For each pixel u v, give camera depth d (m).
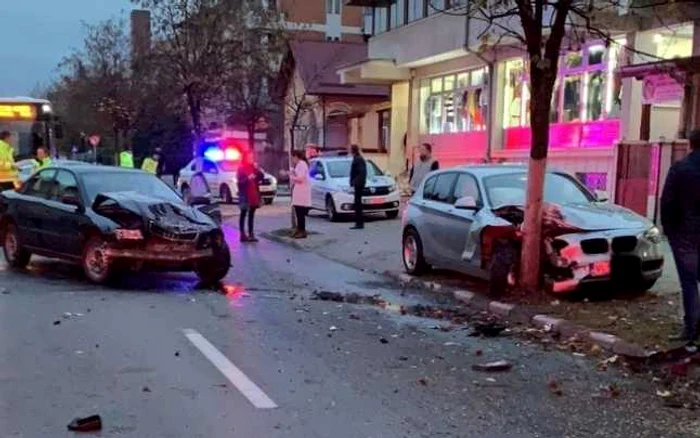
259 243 16.86
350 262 13.95
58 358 6.66
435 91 28.14
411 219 11.97
